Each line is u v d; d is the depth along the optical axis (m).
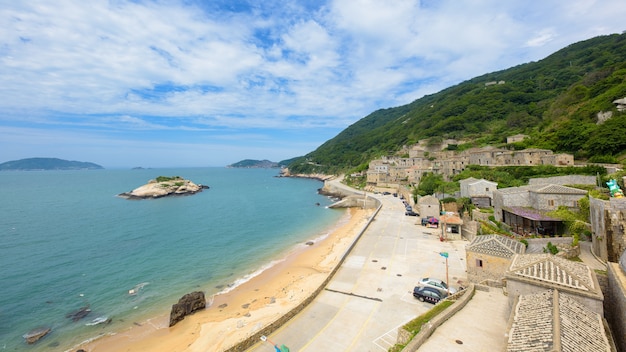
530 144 77.44
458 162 84.06
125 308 29.48
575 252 25.75
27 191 141.00
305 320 20.88
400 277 27.78
